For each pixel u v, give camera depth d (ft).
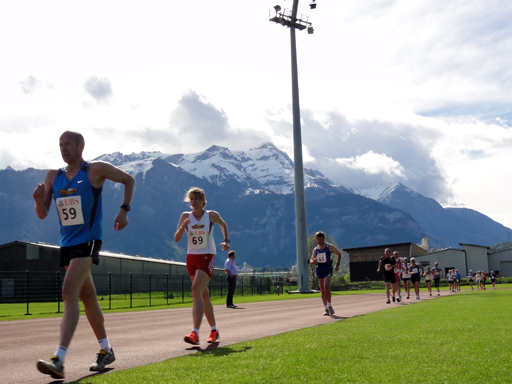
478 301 54.13
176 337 26.37
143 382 12.87
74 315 14.43
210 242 22.21
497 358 15.70
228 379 12.98
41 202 15.99
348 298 82.12
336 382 12.46
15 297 96.37
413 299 73.00
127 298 114.11
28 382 14.29
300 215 130.72
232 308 58.95
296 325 31.58
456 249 278.87
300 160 134.31
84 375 15.08
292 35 140.67
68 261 15.19
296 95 138.41
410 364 14.82
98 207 15.57
